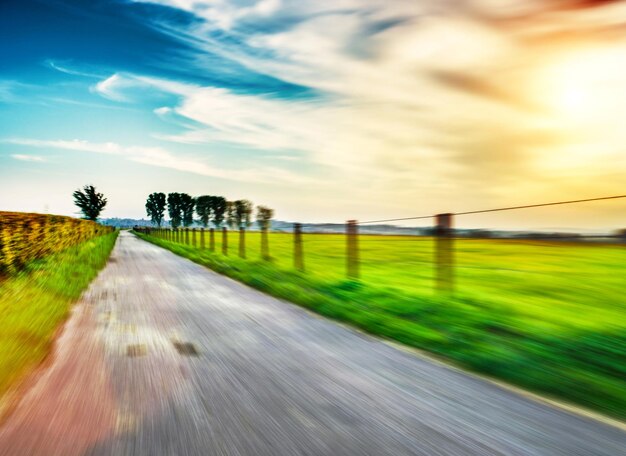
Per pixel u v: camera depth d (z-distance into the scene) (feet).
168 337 15.93
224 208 377.50
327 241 109.81
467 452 7.72
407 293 24.40
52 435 8.13
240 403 9.78
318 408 9.58
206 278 34.83
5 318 15.66
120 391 10.43
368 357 13.75
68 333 16.33
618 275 32.76
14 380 11.06
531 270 35.65
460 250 55.42
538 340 15.48
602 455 7.72
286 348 14.70
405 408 9.69
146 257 58.39
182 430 8.37
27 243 38.81
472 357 13.30
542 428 8.78
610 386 11.07
